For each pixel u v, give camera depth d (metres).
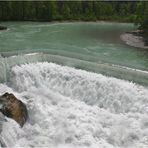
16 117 17.83
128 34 48.72
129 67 26.88
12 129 16.88
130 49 36.25
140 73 24.20
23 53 29.05
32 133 17.89
